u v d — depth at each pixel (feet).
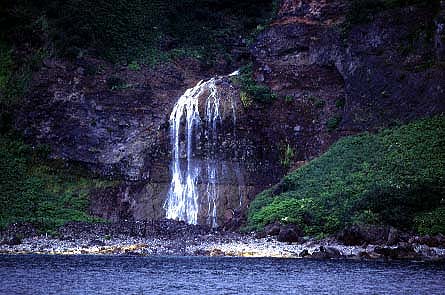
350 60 214.69
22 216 174.60
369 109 204.74
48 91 210.38
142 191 195.00
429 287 102.17
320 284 105.19
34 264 124.98
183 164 201.87
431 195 155.84
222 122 208.64
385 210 154.10
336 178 178.81
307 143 209.15
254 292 98.89
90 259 132.87
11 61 220.23
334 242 150.92
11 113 205.46
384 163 176.35
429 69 200.03
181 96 217.77
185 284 105.29
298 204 171.12
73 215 180.24
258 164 205.26
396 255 134.92
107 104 210.18
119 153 200.64
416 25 209.56
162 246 151.02
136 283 106.01
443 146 176.65
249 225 174.70
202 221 193.47
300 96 219.20
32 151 198.80
